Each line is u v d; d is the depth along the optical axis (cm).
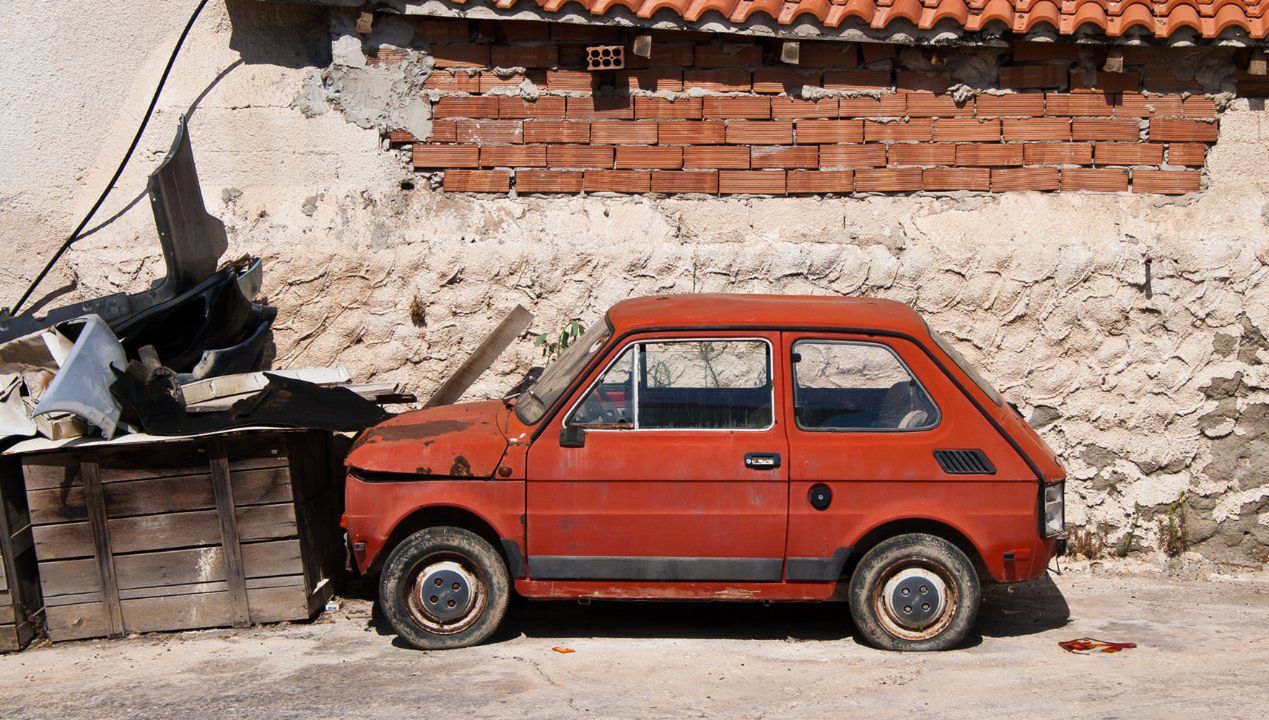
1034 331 752
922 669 554
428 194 787
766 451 569
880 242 766
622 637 613
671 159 780
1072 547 755
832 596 579
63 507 610
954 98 772
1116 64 752
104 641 620
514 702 509
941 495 570
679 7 746
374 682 539
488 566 584
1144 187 768
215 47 797
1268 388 738
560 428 578
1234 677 539
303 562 630
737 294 669
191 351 702
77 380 584
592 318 767
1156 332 746
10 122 786
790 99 777
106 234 775
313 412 615
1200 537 750
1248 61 757
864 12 742
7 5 794
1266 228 754
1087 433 752
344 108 785
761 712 497
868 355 585
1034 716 490
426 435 590
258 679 548
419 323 771
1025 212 767
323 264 767
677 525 572
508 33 778
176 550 620
